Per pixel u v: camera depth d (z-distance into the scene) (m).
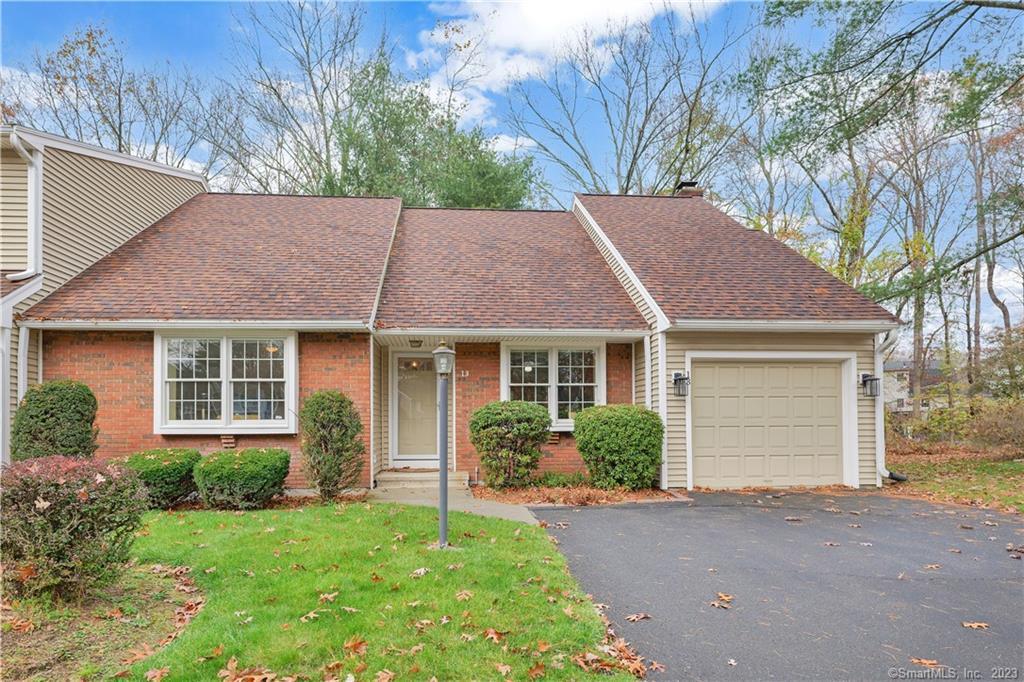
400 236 14.05
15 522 4.18
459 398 11.32
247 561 5.50
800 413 10.77
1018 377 15.52
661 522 7.61
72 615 4.30
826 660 3.92
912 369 23.84
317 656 3.69
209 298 10.16
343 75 24.86
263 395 10.15
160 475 8.19
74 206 10.48
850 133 11.71
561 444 11.34
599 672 3.61
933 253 20.06
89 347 9.86
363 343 10.30
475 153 22.36
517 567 5.40
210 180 24.70
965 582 5.40
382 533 6.45
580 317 10.97
